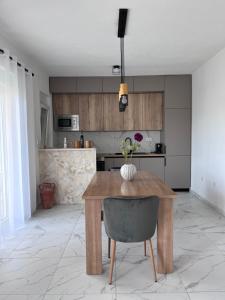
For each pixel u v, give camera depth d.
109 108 5.65
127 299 1.92
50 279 2.19
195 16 2.74
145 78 5.44
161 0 2.40
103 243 2.95
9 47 3.40
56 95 5.61
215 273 2.26
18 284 2.12
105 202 2.05
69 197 4.58
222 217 3.82
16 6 2.47
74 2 2.41
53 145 5.73
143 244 2.86
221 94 3.92
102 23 2.88
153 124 5.67
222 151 3.91
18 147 3.34
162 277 2.21
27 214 3.71
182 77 5.43
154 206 2.05
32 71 4.23
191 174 5.52
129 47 3.69
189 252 2.67
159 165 5.55
